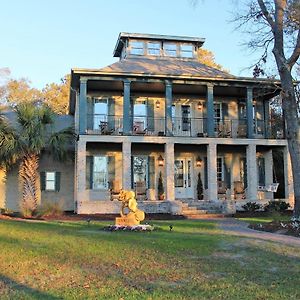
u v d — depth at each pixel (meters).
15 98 45.75
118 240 11.20
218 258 8.90
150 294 5.95
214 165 23.75
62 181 25.47
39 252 9.43
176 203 21.94
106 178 25.62
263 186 26.83
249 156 24.30
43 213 20.69
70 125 28.09
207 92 24.30
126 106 23.17
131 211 14.43
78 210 21.77
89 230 13.88
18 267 7.85
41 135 22.06
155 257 8.92
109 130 24.02
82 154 22.30
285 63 16.39
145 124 26.33
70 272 7.46
